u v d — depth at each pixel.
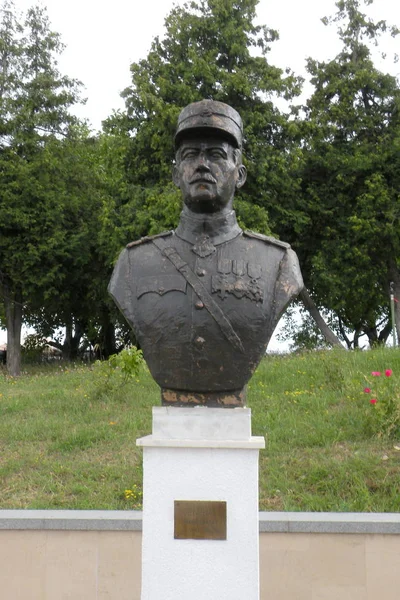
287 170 15.43
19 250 16.72
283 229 16.45
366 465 5.90
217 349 3.01
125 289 3.18
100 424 7.50
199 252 3.13
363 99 16.92
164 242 3.24
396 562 4.32
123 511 4.65
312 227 16.72
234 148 3.21
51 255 16.75
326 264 15.86
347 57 17.38
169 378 3.05
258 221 14.21
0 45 18.06
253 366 3.03
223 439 2.97
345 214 16.23
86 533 4.45
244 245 3.20
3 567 4.45
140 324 3.09
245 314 3.03
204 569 2.94
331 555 4.35
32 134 17.72
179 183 3.23
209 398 3.06
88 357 23.33
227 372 3.01
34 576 4.45
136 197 15.15
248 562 2.93
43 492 5.84
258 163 14.79
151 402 8.37
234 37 15.56
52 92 18.12
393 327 13.56
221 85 14.86
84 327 22.50
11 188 16.80
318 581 4.34
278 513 4.59
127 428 7.34
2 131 17.47
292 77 15.64
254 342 3.03
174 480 2.97
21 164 17.12
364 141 16.25
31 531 4.47
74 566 4.43
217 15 15.60
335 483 5.68
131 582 4.40
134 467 6.27
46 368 18.14
